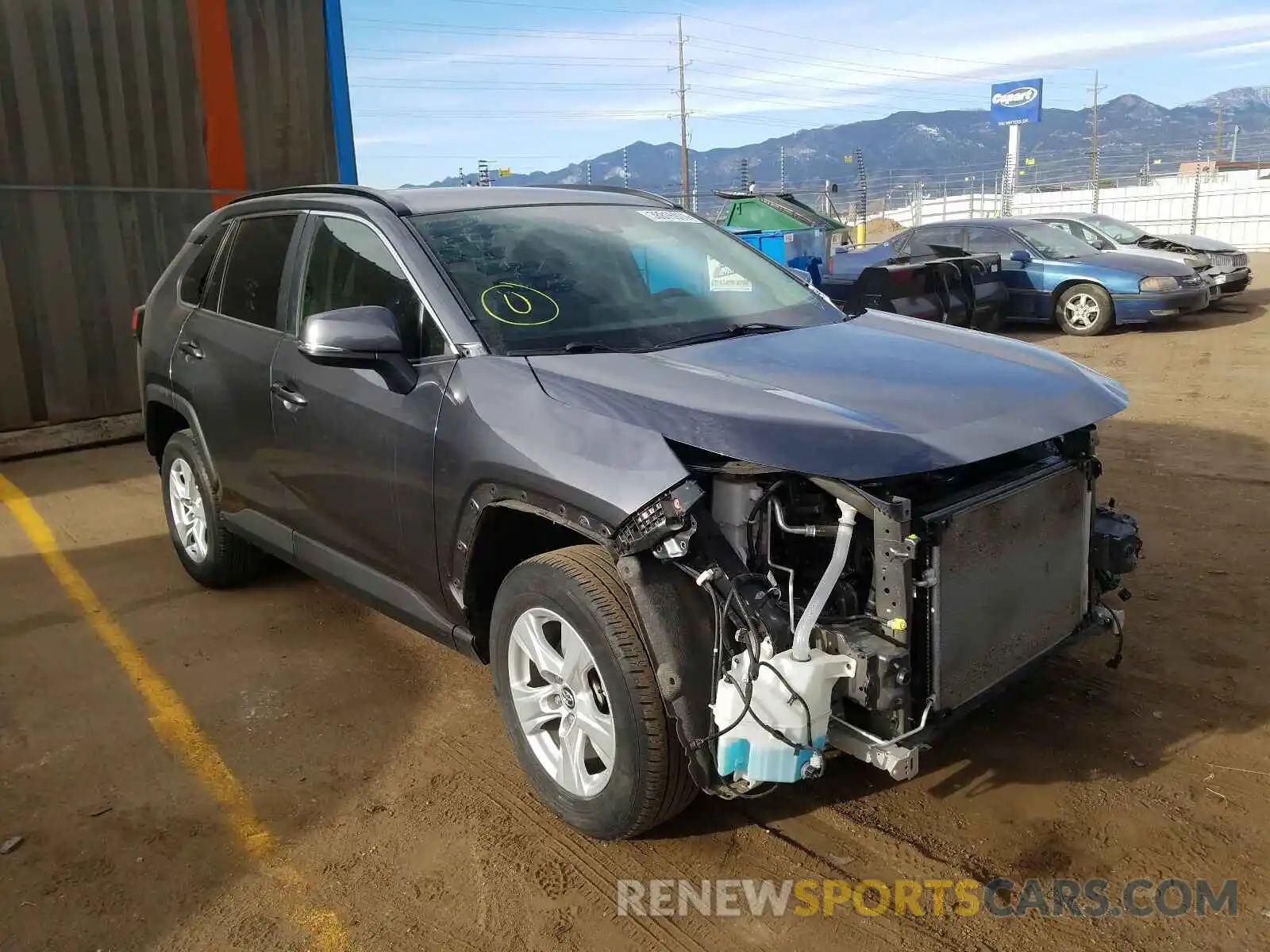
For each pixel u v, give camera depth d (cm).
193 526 498
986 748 330
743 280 392
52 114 816
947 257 1164
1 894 279
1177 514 548
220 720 374
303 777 335
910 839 288
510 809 312
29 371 828
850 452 245
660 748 258
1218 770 313
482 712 376
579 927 259
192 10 884
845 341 335
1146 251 1335
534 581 282
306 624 461
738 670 243
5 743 362
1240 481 605
